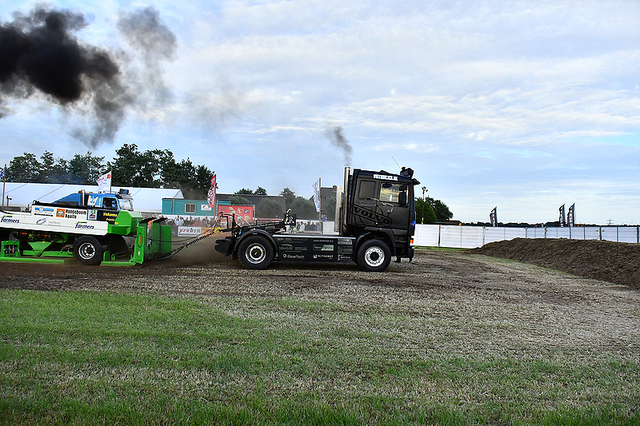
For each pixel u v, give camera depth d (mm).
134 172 54906
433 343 5219
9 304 6098
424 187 32656
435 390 3812
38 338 4676
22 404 3176
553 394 3848
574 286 10906
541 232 26516
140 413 3117
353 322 6023
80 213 11297
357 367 4277
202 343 4746
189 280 9203
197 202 34781
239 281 9344
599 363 4758
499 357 4809
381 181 12453
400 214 12453
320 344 4934
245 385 3715
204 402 3350
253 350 4598
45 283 8109
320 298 7695
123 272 10055
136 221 11977
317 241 12062
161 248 12727
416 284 9898
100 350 4379
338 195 12867
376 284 9648
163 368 4012
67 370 3867
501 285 10484
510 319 6727
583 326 6480
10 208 16016
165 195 39500
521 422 3252
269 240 11961
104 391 3480
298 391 3637
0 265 10430
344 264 13711
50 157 55312
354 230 12570
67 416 3070
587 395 3857
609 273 12789
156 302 6684
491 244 25141
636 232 21625
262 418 3113
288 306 6879
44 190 36562
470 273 12844
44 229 11227
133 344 4605
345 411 3264
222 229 12852
